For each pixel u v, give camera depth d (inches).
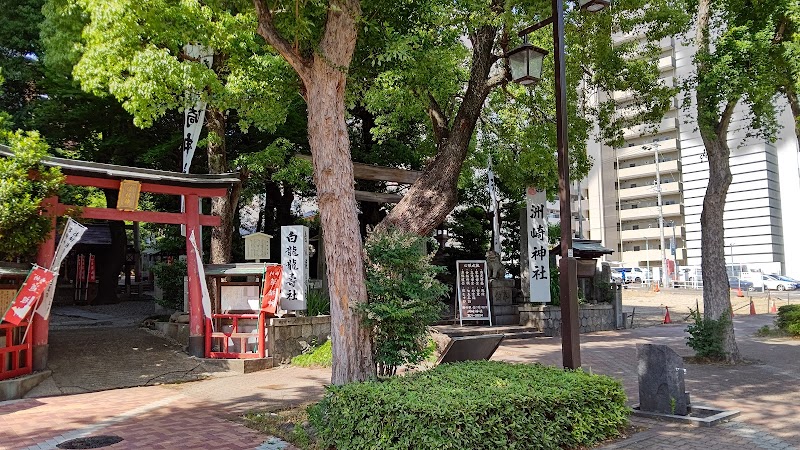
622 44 594.9
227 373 465.1
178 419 310.2
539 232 731.4
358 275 290.2
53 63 539.5
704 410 308.2
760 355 536.4
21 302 379.2
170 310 713.6
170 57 413.1
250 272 506.0
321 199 293.3
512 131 577.9
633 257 2087.8
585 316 770.8
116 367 456.4
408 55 398.0
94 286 962.1
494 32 477.4
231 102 470.9
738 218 1802.4
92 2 386.0
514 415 224.7
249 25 437.1
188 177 484.4
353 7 299.0
